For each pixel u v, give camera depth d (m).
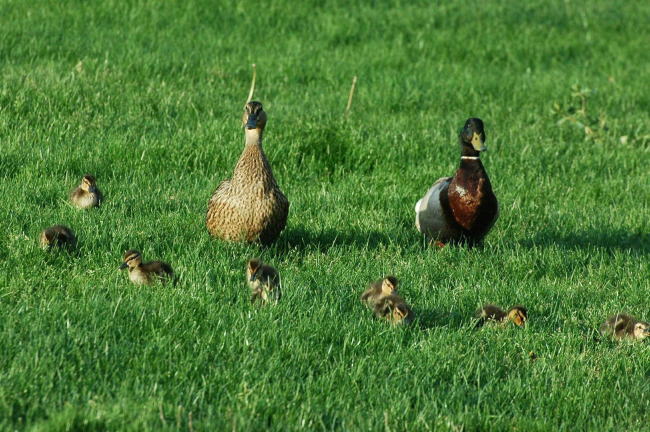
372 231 14.39
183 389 8.34
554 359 10.05
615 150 21.45
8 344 8.53
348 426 8.05
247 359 8.98
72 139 17.44
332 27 29.64
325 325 9.95
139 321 9.44
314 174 17.78
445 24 32.06
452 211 14.05
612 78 27.94
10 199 13.64
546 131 22.23
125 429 7.45
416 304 11.30
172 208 14.66
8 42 23.73
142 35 26.36
